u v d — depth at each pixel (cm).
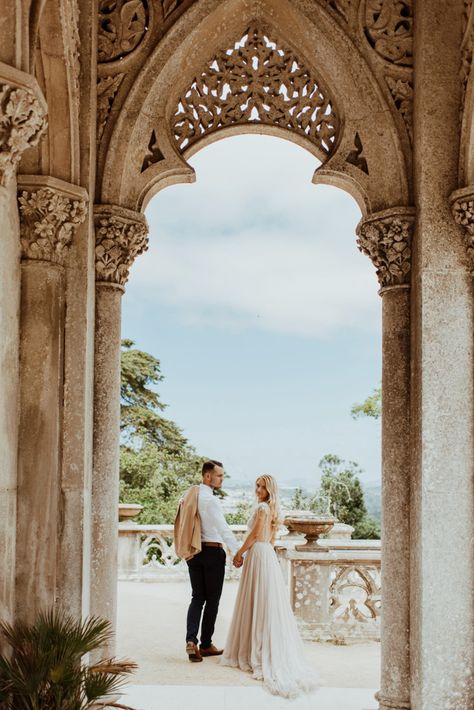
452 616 502
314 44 558
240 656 657
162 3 558
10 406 465
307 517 794
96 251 540
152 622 852
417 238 532
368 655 718
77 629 428
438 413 514
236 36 580
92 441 537
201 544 701
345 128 559
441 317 520
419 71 535
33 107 407
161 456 2119
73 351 510
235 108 580
